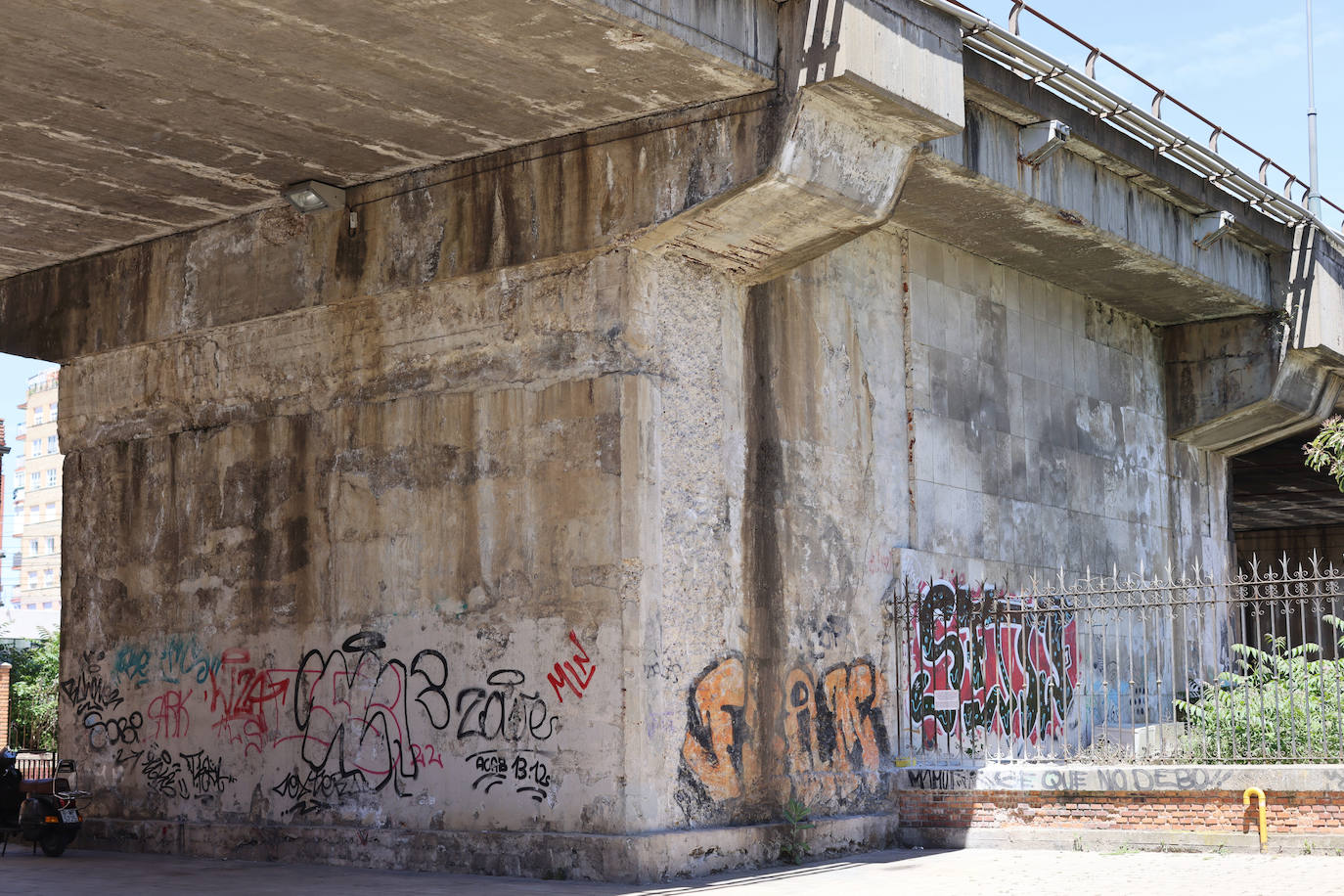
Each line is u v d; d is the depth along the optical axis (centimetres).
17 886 1344
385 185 1572
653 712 1362
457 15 1151
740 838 1423
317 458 1617
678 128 1375
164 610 1738
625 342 1393
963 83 1562
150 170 1531
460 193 1512
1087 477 2198
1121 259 2020
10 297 1941
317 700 1575
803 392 1644
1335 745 1549
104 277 1841
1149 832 1505
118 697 1766
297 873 1443
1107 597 2202
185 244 1756
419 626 1505
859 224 1445
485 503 1472
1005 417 2022
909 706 1736
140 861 1581
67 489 1866
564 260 1440
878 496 1756
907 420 1833
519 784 1405
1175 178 1981
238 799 1623
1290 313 2323
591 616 1382
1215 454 2608
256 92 1315
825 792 1576
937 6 1384
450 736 1462
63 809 1625
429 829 1455
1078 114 1772
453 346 1516
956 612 1852
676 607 1405
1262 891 1190
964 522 1906
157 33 1185
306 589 1606
